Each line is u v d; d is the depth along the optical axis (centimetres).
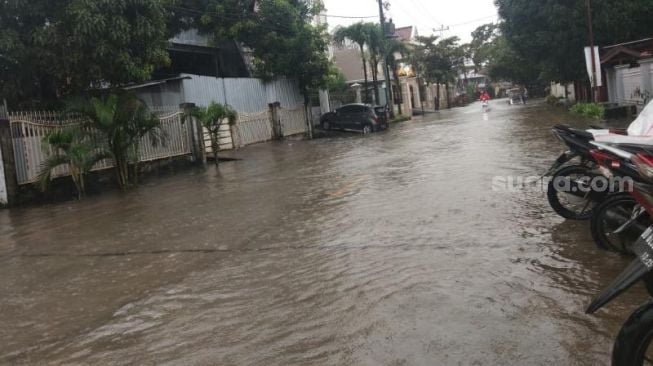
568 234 580
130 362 371
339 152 1745
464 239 585
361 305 430
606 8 2612
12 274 619
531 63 3347
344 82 3853
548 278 458
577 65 2877
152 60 1399
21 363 384
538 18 2845
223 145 2169
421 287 455
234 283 512
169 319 440
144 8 1352
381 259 540
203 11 2359
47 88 1441
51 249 728
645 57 2177
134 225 837
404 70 4997
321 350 362
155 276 557
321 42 2638
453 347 350
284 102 2684
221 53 2625
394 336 372
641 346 260
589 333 358
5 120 1179
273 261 569
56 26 1251
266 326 409
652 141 466
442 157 1298
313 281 496
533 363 325
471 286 450
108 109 1261
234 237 690
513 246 550
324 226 701
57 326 448
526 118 2542
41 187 1179
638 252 300
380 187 957
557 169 628
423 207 754
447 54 5956
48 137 1183
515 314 392
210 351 376
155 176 1558
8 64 1307
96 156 1262
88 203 1147
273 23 2506
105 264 623
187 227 780
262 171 1412
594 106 2214
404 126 3044
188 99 2039
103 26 1241
